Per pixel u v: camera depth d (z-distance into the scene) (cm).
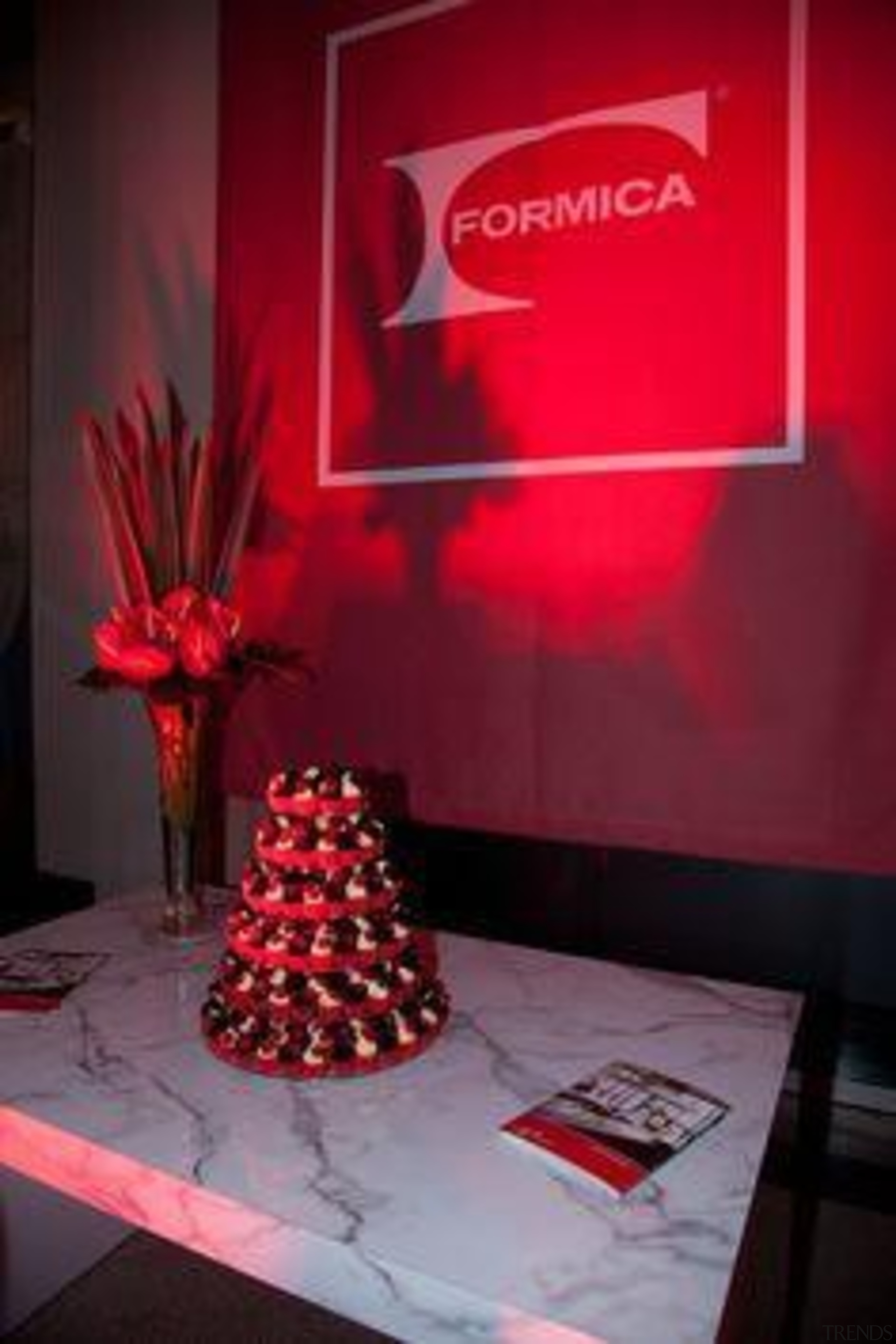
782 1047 115
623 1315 70
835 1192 158
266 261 189
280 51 186
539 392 164
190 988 129
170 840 146
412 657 177
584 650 162
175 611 137
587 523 161
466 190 170
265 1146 92
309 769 121
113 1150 91
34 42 219
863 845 144
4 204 222
